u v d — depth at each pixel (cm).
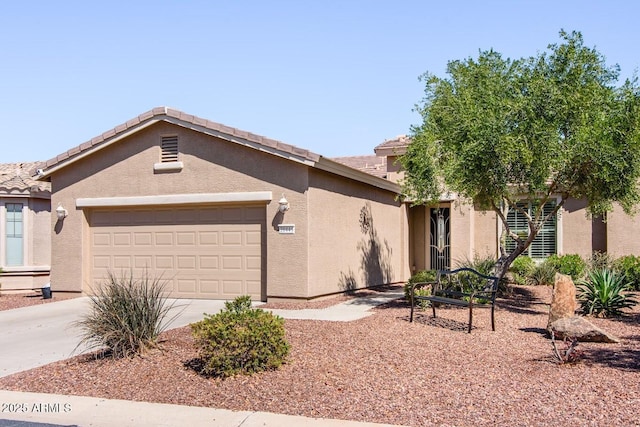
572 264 1836
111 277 1188
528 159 1163
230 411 705
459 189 1275
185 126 1562
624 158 1185
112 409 727
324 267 1545
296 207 1467
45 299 1714
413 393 739
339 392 752
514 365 854
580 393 718
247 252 1548
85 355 988
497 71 1363
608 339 977
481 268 1683
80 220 1692
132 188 1638
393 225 2094
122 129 1620
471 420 645
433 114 1398
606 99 1239
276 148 1461
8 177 2108
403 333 1076
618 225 1892
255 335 834
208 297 1579
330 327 1129
